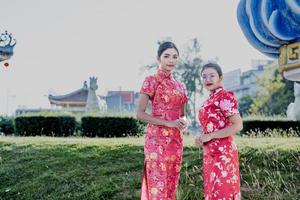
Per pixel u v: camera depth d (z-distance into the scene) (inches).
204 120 175.2
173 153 183.8
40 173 307.1
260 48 339.9
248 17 341.4
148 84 185.6
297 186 242.2
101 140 387.9
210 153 172.4
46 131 565.6
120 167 298.0
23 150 360.2
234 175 171.0
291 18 314.5
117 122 556.7
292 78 324.2
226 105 170.9
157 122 182.2
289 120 516.1
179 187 251.6
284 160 274.5
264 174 260.2
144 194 186.9
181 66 1413.6
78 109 1460.4
